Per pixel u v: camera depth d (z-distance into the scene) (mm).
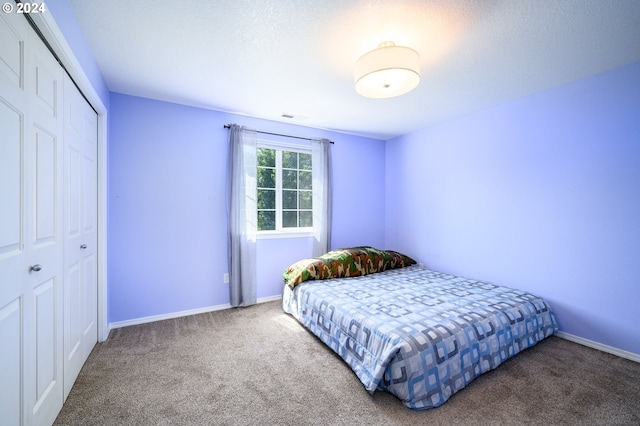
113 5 1503
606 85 2189
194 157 2973
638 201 2053
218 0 1461
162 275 2820
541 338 2270
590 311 2279
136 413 1496
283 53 1969
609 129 2180
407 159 3971
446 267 3439
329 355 2115
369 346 1778
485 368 1826
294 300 2785
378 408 1544
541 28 1671
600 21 1604
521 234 2717
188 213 2943
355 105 2918
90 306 2127
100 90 2221
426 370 1579
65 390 1583
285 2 1475
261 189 3424
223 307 3119
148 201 2754
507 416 1485
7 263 1038
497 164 2910
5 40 1012
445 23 1632
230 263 3115
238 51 1944
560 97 2443
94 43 1845
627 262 2102
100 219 2318
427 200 3682
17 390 1103
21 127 1129
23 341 1145
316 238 3646
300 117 3311
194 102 2861
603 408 1554
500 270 2883
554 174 2488
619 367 1965
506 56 1979
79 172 1847
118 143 2621
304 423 1434
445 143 3447
